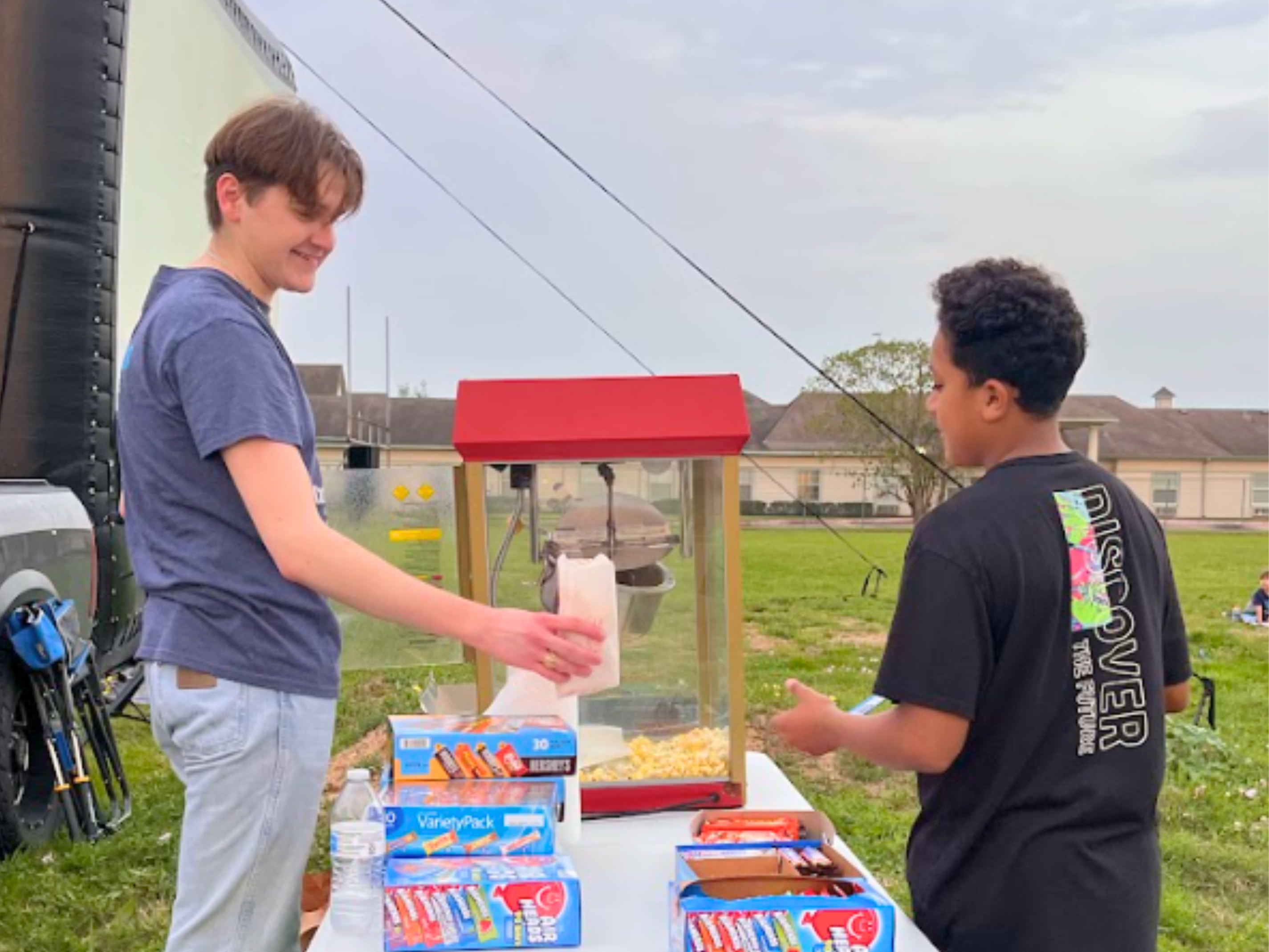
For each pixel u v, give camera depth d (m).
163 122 5.41
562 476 2.19
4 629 4.02
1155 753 1.66
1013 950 1.61
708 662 2.29
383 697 7.06
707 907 1.53
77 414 4.73
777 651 9.09
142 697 6.49
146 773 5.36
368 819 1.80
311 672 1.68
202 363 1.60
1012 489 1.65
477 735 1.88
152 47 5.23
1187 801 5.09
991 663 1.60
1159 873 1.67
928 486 26.03
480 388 2.19
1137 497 1.77
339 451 12.70
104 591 4.90
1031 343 1.65
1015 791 1.62
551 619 1.68
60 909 3.74
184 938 1.67
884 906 1.54
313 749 1.68
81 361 4.73
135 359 1.68
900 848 4.40
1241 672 8.41
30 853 4.09
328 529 1.61
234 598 1.63
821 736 1.72
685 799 2.20
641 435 2.13
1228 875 4.26
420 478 2.41
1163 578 1.77
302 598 1.67
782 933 1.52
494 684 2.18
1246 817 4.89
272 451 1.59
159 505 1.65
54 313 4.68
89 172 4.70
